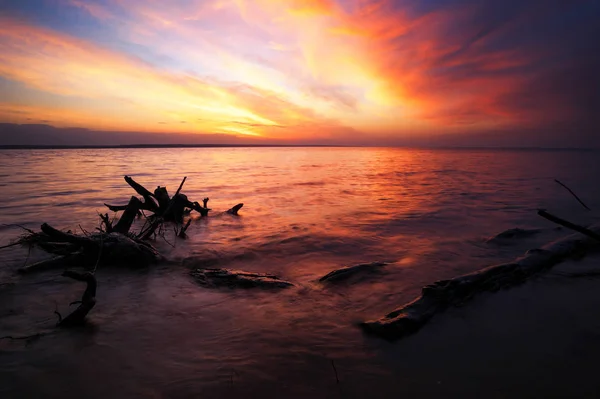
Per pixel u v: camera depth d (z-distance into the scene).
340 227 11.38
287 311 5.20
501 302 5.22
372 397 3.26
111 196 18.27
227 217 13.59
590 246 7.44
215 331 4.57
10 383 3.46
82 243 7.27
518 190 21.52
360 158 87.75
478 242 9.35
